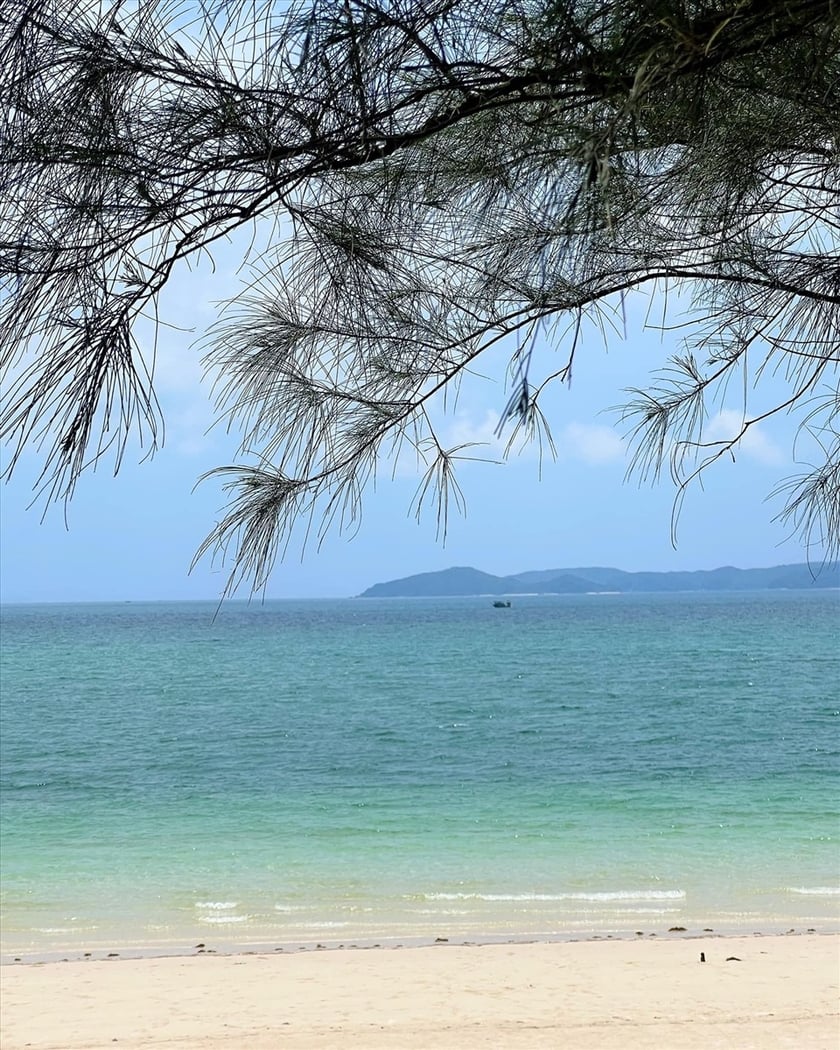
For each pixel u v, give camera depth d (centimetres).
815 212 219
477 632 10294
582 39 150
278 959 1064
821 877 1455
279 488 213
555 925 1223
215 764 2856
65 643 9588
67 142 147
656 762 2755
